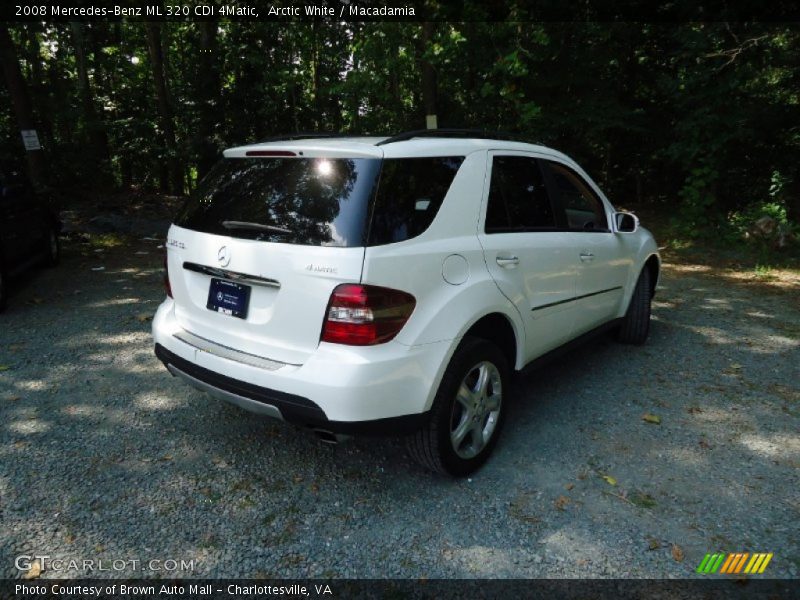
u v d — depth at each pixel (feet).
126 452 10.85
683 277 26.86
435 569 8.04
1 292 19.57
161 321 10.85
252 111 55.72
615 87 45.34
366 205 8.41
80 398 13.08
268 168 9.55
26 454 10.71
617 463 10.75
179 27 63.72
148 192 59.16
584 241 12.92
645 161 50.39
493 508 9.37
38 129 50.88
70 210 42.57
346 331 8.18
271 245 8.68
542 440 11.56
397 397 8.52
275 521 8.98
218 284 9.60
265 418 12.29
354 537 8.67
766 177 39.52
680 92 34.35
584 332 13.89
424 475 10.29
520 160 11.62
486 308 9.76
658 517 9.20
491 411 10.49
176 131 62.08
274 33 53.11
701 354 16.48
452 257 9.30
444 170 9.66
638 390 14.01
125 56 68.74
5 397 13.08
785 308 21.42
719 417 12.64
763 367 15.53
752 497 9.73
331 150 8.89
